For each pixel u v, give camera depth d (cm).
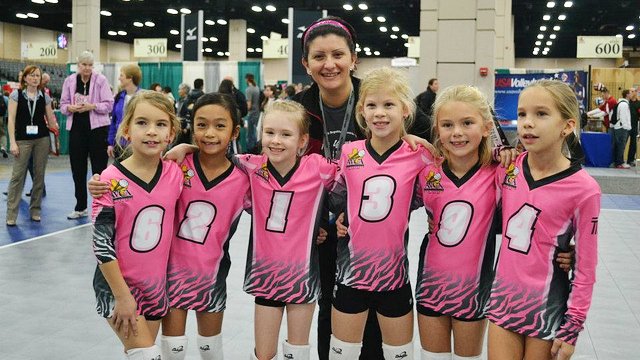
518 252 199
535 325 196
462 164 214
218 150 218
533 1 2439
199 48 1739
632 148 1366
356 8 2573
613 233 638
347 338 220
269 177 223
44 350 296
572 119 193
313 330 335
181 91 1105
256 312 228
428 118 240
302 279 222
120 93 664
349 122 233
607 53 2547
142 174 212
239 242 564
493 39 1024
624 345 319
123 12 2684
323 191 225
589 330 340
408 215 218
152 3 2516
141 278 212
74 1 1912
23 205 748
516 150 212
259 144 245
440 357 220
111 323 210
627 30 3206
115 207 206
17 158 607
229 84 896
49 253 497
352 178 219
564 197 190
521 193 200
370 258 215
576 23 3000
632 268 484
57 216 673
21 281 414
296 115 219
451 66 1041
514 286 199
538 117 192
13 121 604
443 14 1033
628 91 1366
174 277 223
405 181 215
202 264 223
